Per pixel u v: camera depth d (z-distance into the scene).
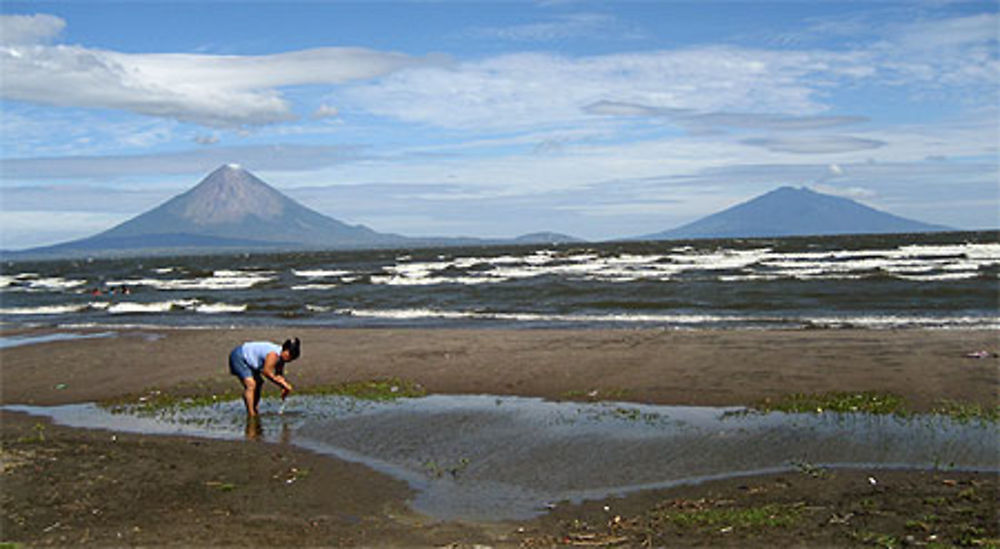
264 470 10.10
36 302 46.38
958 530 6.82
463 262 85.62
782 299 31.56
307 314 33.31
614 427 11.94
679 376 15.45
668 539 7.09
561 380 15.72
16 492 8.99
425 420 12.93
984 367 14.67
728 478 9.25
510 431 11.99
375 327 27.27
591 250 118.00
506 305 33.66
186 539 7.38
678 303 31.59
